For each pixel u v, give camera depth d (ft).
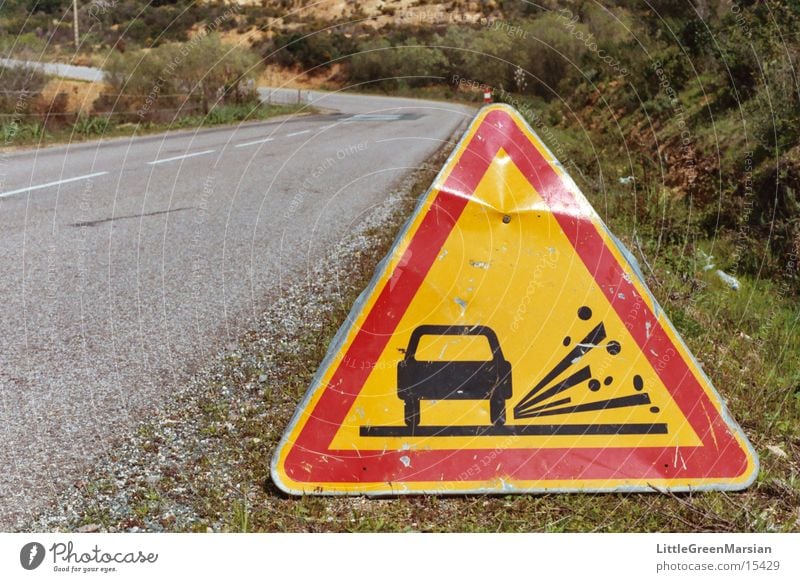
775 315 15.29
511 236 7.70
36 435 9.26
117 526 7.46
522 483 7.74
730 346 12.86
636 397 7.75
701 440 7.79
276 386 10.53
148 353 11.99
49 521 7.52
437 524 7.62
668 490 7.79
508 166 7.73
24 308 14.24
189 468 8.45
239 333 12.82
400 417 7.72
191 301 14.73
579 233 7.71
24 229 21.20
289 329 12.80
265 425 9.38
